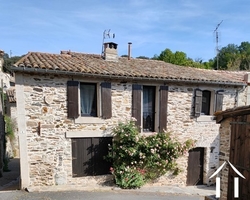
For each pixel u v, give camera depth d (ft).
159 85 27.17
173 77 26.58
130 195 21.36
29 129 22.12
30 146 22.25
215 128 30.86
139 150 25.53
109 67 26.94
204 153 30.81
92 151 24.77
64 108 23.26
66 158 23.62
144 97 27.66
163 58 84.99
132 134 24.94
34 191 20.97
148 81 26.68
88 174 24.68
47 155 22.89
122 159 25.50
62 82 23.03
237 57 102.01
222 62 103.76
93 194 20.89
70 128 23.58
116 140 25.43
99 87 24.66
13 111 53.06
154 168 26.99
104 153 25.39
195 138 29.71
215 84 30.25
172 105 28.17
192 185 30.07
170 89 27.94
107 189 23.04
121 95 25.64
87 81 24.11
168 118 28.07
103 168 25.38
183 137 28.99
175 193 23.99
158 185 27.55
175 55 84.02
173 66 36.06
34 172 22.53
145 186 26.08
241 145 14.02
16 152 53.16
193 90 29.30
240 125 14.16
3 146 39.73
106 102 24.64
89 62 28.25
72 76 23.24
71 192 21.12
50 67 21.53
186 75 29.19
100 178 25.16
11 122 52.31
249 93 33.14
